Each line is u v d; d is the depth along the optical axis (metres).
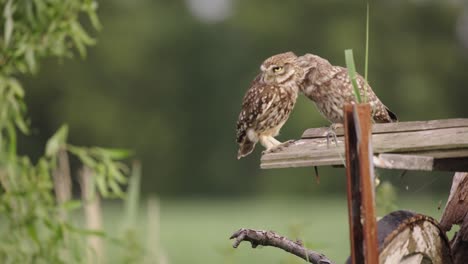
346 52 4.52
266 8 41.72
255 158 39.34
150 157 40.31
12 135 6.64
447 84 41.38
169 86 41.31
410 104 39.50
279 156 4.77
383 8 42.00
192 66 41.94
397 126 4.61
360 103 4.28
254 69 42.00
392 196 5.96
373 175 4.19
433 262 4.52
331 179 37.50
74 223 6.91
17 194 6.55
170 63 41.91
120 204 31.44
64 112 38.44
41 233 6.77
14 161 6.59
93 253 6.91
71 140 39.06
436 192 27.72
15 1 6.56
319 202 34.59
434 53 41.19
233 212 28.77
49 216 6.73
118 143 39.75
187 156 40.84
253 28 41.66
